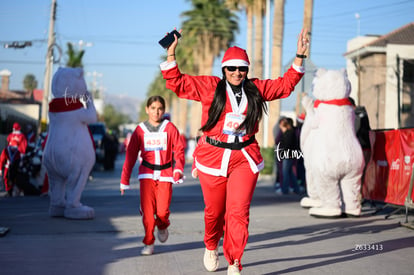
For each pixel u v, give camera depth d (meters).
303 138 10.09
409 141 9.28
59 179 9.21
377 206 11.20
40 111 43.91
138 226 8.15
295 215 9.60
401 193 9.45
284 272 5.18
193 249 6.37
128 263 5.62
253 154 4.75
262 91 4.86
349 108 9.12
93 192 14.75
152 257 5.92
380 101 33.31
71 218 8.95
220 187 4.84
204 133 4.86
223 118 4.73
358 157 9.02
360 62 35.78
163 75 4.75
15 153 13.88
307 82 11.36
